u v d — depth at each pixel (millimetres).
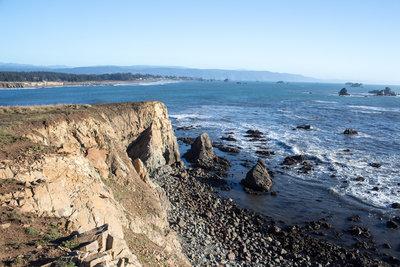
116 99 136125
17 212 17172
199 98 160500
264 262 29312
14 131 26438
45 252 14641
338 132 81625
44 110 36406
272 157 59375
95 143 31562
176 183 45438
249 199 42875
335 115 111438
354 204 41625
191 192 43031
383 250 32656
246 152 62031
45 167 20516
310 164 55812
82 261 13477
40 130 28062
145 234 24469
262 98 175250
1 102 115875
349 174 51500
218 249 29781
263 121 94938
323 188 46312
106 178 27969
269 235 34250
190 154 56469
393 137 77312
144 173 33938
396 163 57219
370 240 34125
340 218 38312
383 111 126500
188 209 37531
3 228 15922
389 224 36688
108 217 21297
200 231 32500
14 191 17969
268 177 46094
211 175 50062
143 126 49844
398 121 101938
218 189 45531
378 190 45594
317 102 160000
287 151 63125
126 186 29125
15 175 19203
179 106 125375
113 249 15039
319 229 36000
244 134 76125
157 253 22344
